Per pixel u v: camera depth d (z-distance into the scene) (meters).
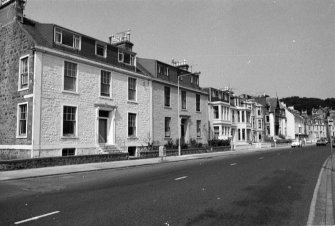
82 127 21.83
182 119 34.56
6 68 21.03
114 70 24.95
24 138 19.02
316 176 13.72
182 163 21.58
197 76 38.69
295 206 7.93
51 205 8.00
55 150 19.69
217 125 46.69
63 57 20.59
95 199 8.77
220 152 35.53
